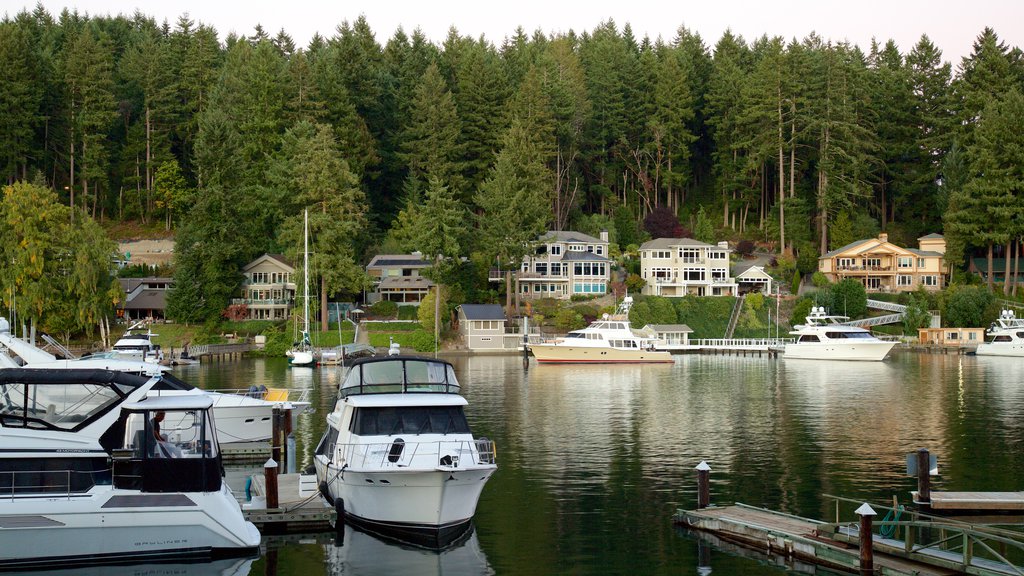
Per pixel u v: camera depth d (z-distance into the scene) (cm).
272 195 10794
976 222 11912
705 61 16550
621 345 8944
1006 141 11869
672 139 14425
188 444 2345
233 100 13488
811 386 6462
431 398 2759
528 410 5097
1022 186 11594
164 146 13250
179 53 14750
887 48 15925
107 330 8931
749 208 15000
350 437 2670
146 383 2516
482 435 4169
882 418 4709
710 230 13550
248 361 8869
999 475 3228
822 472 3294
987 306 11081
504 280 11888
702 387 6438
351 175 10381
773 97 13575
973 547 2391
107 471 2344
